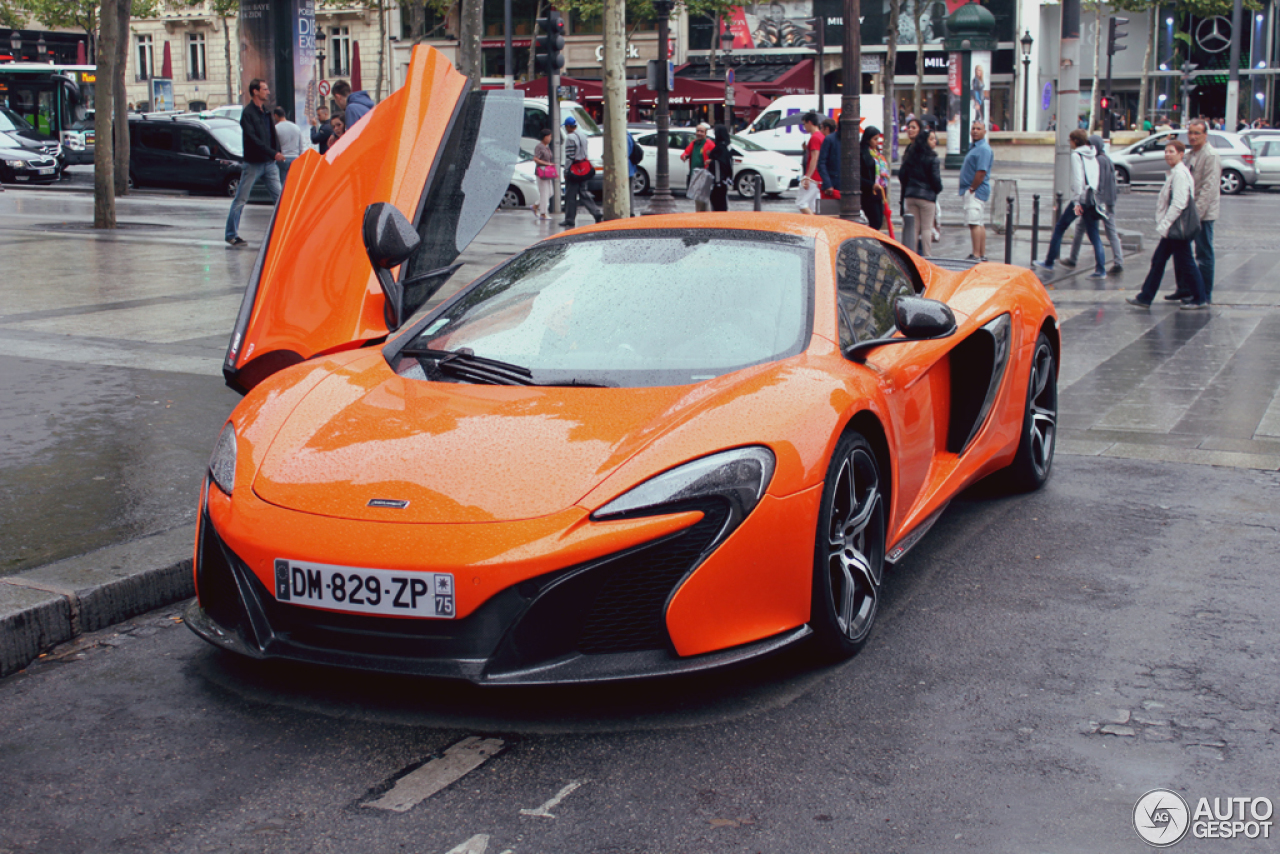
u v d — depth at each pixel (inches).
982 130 514.9
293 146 714.2
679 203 921.5
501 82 1747.0
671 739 113.2
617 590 112.1
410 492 115.6
